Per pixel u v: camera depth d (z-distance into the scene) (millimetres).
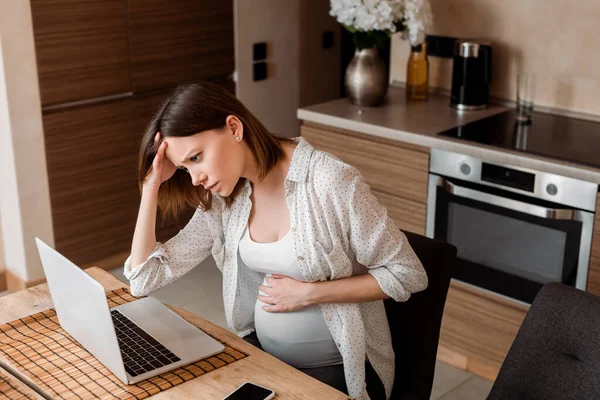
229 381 1543
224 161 1633
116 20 3568
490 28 3312
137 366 1581
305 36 4609
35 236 3541
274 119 4465
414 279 1759
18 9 3211
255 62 4246
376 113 3232
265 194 1799
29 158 3420
